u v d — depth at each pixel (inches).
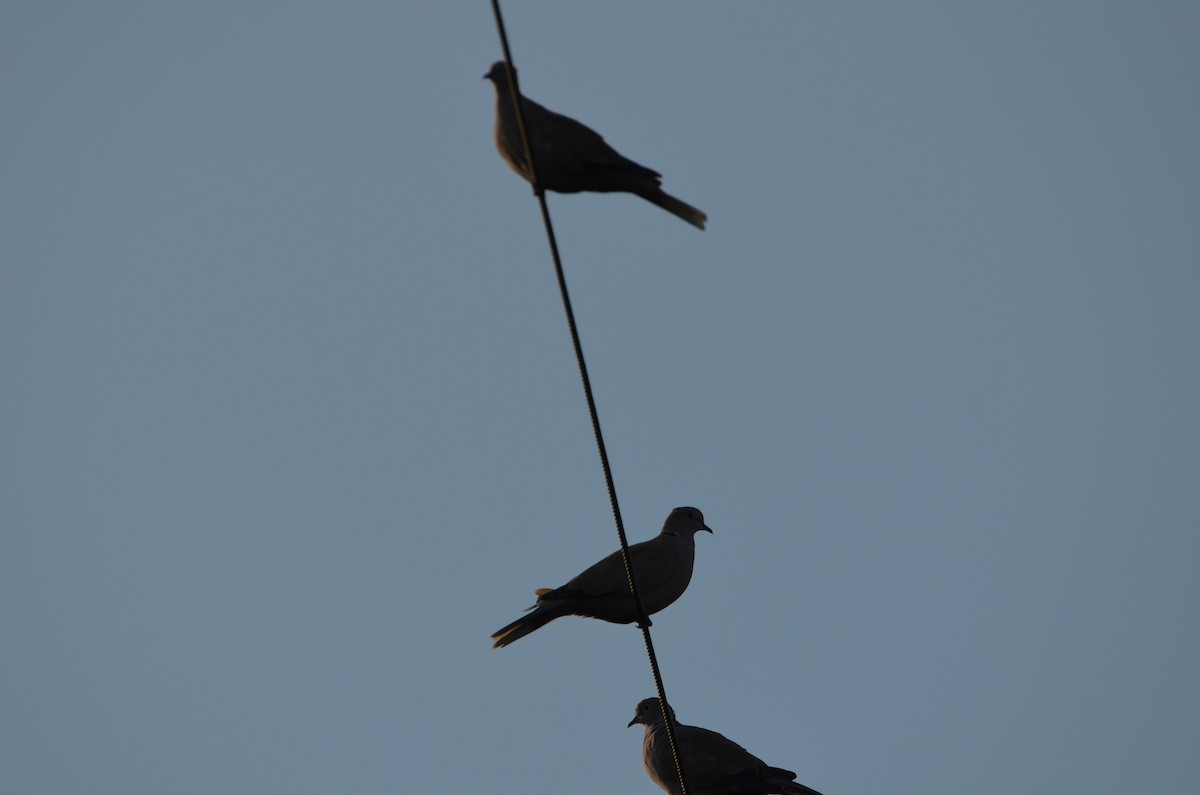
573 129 487.2
